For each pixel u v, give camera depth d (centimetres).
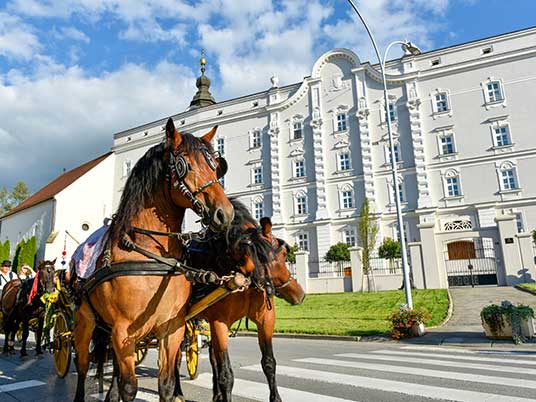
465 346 1088
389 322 1541
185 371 819
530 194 3114
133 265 374
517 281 2278
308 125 4003
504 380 639
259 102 4319
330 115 3916
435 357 912
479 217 3184
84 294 431
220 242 501
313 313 1939
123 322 366
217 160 405
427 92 3569
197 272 392
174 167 385
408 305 1359
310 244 3747
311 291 2738
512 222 2345
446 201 3322
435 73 3550
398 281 2531
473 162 3319
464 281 2703
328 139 3875
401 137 3591
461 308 1747
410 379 665
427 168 3431
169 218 411
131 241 390
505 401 514
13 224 4984
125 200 415
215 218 357
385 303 2016
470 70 3462
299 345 1200
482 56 3428
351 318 1717
